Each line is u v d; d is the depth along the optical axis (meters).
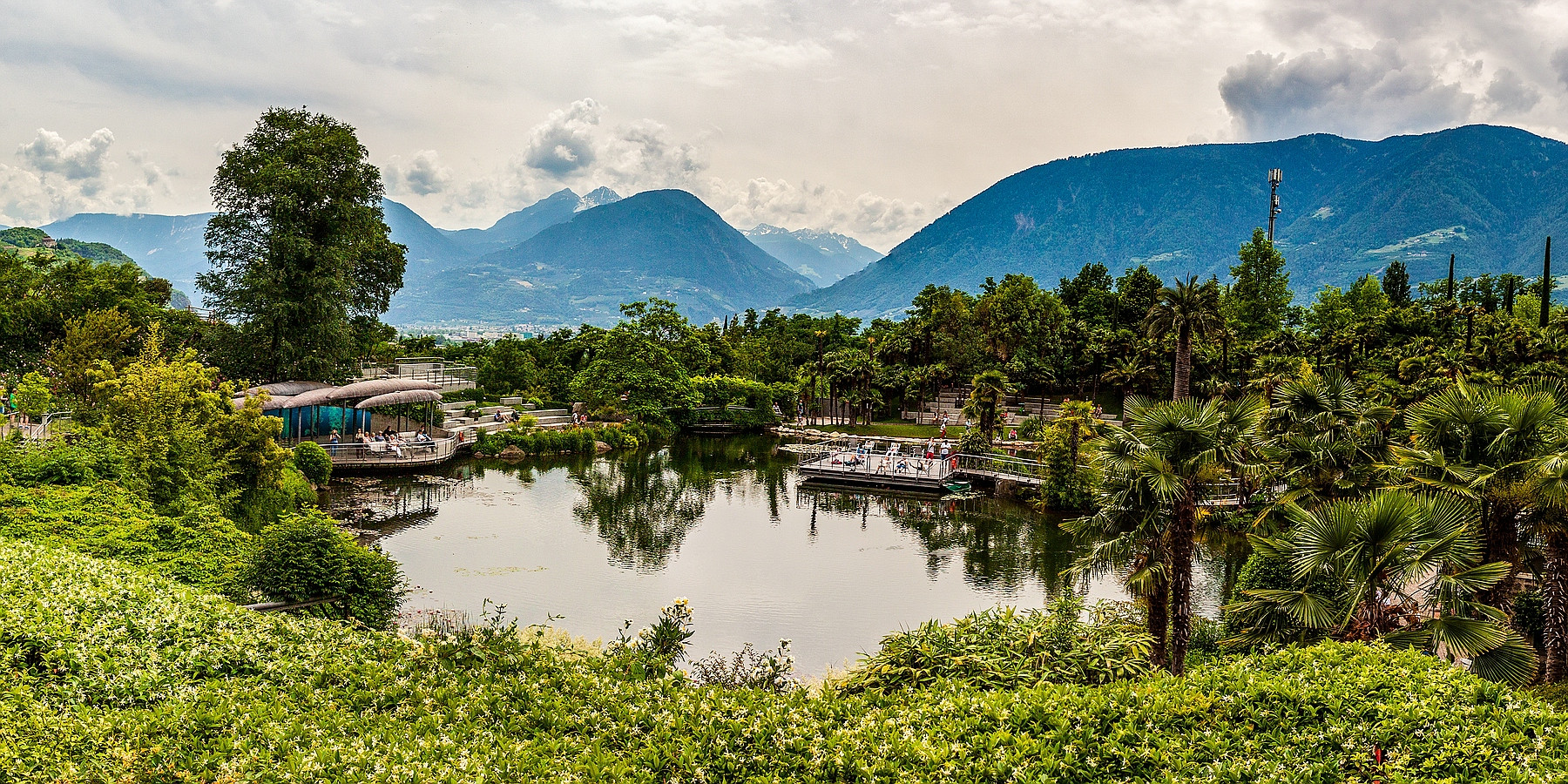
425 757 11.53
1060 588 35.53
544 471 61.78
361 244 57.25
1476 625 16.61
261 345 54.91
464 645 15.58
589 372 82.94
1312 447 23.36
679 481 60.50
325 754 11.27
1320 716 12.19
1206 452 19.55
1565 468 17.73
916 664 18.30
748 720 12.71
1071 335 96.62
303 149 54.22
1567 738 10.94
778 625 30.75
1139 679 17.20
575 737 12.61
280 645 15.38
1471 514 18.98
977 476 58.59
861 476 58.59
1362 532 17.61
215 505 29.17
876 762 11.53
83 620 14.38
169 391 34.91
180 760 11.12
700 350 91.06
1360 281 112.81
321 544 20.81
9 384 49.28
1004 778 11.24
